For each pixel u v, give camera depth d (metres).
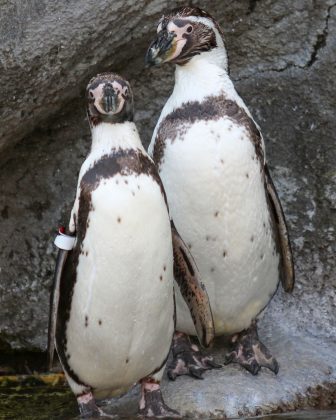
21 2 15.41
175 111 15.05
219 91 15.07
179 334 15.64
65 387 17.09
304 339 16.70
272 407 14.62
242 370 15.42
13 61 15.53
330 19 17.50
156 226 13.20
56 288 13.55
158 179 13.43
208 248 14.86
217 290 15.19
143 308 13.45
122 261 13.15
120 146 13.40
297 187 17.66
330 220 17.47
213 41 15.32
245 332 15.73
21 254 17.88
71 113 17.47
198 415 14.34
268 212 15.23
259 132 15.13
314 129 17.66
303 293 17.39
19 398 16.30
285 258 15.75
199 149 14.58
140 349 13.80
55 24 15.57
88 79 16.64
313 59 17.62
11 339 17.92
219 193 14.57
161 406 14.30
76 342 13.78
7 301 17.88
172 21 15.21
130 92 13.58
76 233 13.45
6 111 16.09
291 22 17.53
